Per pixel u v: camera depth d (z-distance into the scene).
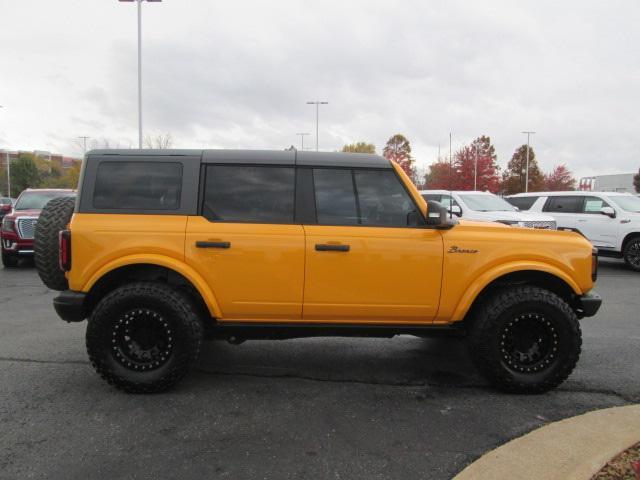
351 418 3.56
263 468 2.88
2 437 3.22
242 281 3.89
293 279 3.90
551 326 3.93
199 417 3.54
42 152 102.75
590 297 4.14
